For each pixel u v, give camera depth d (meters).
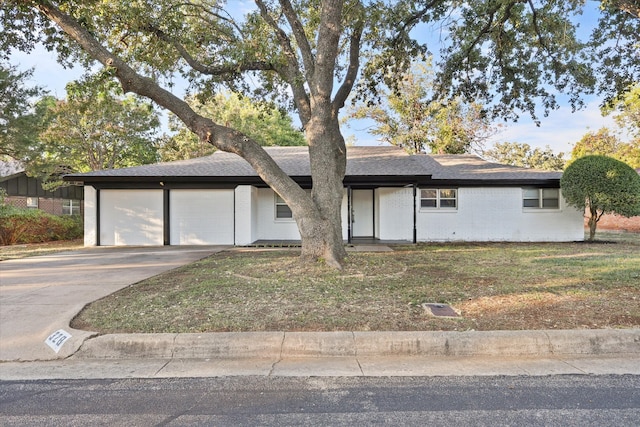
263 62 9.64
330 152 8.34
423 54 11.59
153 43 9.74
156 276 7.82
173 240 14.60
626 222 20.19
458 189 15.18
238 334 4.21
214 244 14.59
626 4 7.09
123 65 7.43
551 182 14.70
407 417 2.82
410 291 6.11
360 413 2.88
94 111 19.62
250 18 8.86
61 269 8.93
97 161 22.44
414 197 13.91
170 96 7.86
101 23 9.21
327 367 3.78
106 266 9.36
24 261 10.41
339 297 5.73
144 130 22.16
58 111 19.58
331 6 7.93
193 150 27.34
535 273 7.60
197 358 4.07
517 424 2.70
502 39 11.12
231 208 14.66
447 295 5.86
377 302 5.47
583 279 6.91
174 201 14.67
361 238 15.77
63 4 8.35
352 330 4.39
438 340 4.09
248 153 7.98
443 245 13.49
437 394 3.19
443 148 26.75
